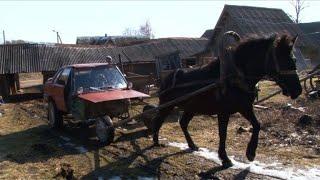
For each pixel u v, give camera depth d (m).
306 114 7.68
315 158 5.55
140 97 7.13
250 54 4.82
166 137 7.18
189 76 5.70
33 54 18.05
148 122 7.28
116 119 8.00
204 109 5.43
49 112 8.52
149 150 6.35
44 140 7.46
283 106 9.28
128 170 5.43
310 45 23.27
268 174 4.95
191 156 5.91
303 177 4.80
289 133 6.89
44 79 17.88
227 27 21.70
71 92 7.40
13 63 17.22
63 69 8.18
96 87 7.48
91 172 5.43
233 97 4.91
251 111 5.01
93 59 18.89
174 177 5.07
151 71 19.97
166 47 21.39
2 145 7.23
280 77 4.61
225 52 4.94
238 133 7.11
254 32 21.11
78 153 6.40
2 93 16.45
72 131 8.14
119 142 6.93
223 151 5.29
